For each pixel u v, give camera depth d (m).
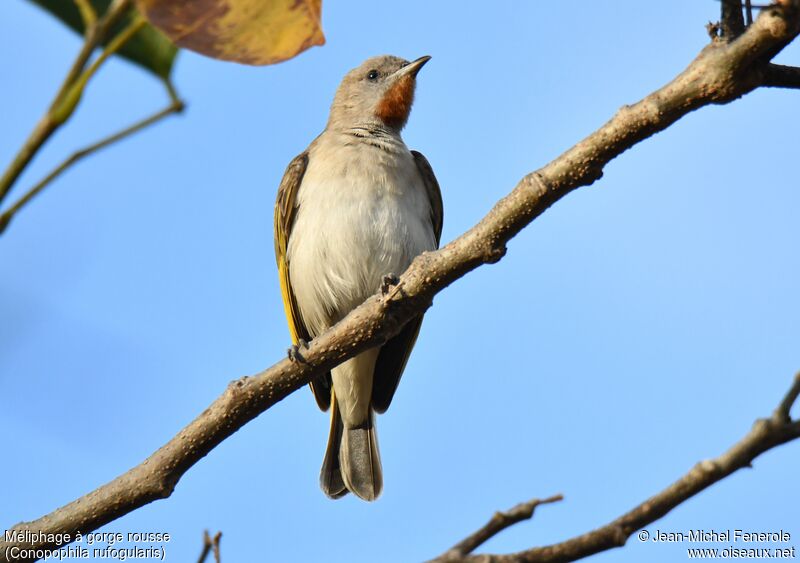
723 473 5.73
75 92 3.53
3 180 3.49
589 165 6.94
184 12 3.56
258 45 3.69
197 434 8.17
